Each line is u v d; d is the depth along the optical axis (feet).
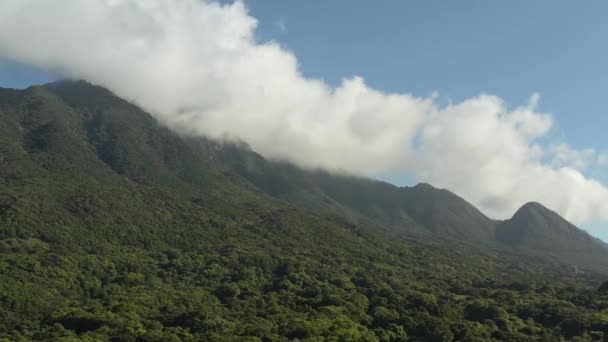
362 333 563.07
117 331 544.62
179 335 547.49
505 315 645.10
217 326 572.51
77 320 589.32
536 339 570.46
